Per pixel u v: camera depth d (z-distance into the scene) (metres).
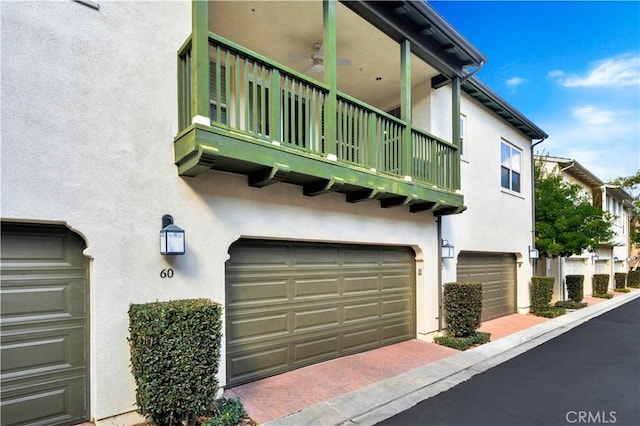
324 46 5.48
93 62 3.80
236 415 4.05
